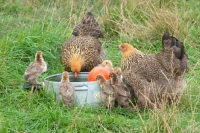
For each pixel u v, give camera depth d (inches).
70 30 456.8
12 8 532.7
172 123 293.3
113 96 331.3
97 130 301.3
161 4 515.8
